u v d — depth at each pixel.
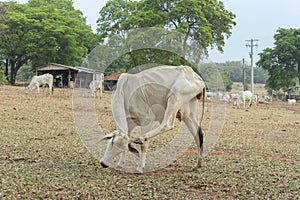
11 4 52.78
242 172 7.16
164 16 30.80
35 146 8.91
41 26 48.53
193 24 30.41
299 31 52.69
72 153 8.30
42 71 44.81
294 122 18.73
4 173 6.41
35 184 5.84
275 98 50.81
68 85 41.12
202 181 6.46
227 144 10.52
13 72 51.22
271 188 6.17
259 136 12.73
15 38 47.91
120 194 5.60
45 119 14.20
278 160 8.52
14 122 12.95
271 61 52.16
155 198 5.48
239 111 25.39
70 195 5.43
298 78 56.62
